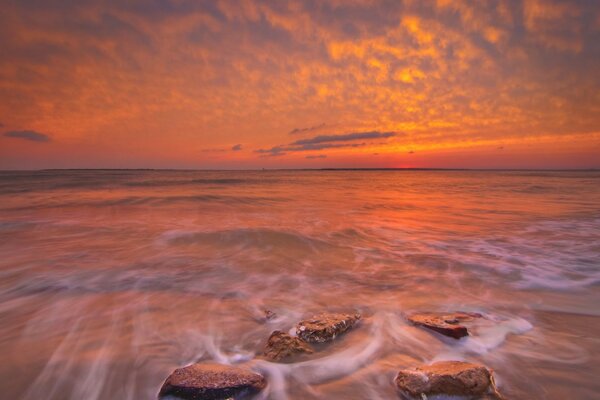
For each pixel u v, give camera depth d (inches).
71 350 130.4
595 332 147.5
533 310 173.3
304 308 175.8
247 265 261.7
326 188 1330.0
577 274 239.6
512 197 908.6
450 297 193.2
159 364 121.3
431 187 1437.0
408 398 99.5
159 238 350.3
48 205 626.8
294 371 115.6
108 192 919.7
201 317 163.0
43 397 102.5
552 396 102.8
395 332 145.9
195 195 840.9
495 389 100.4
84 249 305.9
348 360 122.7
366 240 356.8
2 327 150.4
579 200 810.8
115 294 194.5
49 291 198.2
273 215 540.7
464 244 339.6
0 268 244.4
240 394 99.6
